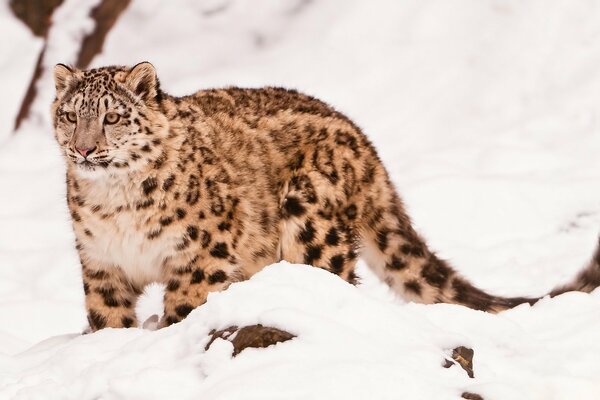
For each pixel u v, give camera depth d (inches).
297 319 332.5
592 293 464.4
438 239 636.1
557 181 690.2
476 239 638.5
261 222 466.6
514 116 811.4
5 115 884.6
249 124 471.8
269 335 328.8
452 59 883.4
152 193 438.0
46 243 684.1
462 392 319.9
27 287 625.3
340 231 475.2
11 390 355.3
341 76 887.1
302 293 349.7
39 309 580.7
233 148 462.0
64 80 446.3
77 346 379.2
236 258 456.1
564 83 834.2
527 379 352.8
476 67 869.8
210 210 446.9
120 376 331.3
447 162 742.5
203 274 448.8
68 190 451.2
